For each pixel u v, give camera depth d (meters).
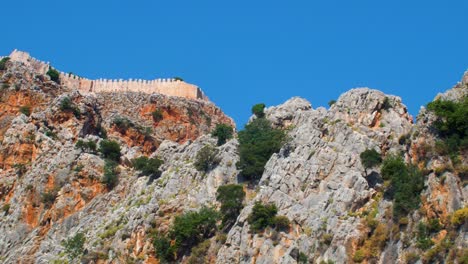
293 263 185.88
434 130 199.12
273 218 194.50
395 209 188.25
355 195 196.00
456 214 179.38
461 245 176.00
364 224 189.75
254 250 191.38
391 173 197.25
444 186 186.50
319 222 192.00
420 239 181.38
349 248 186.38
